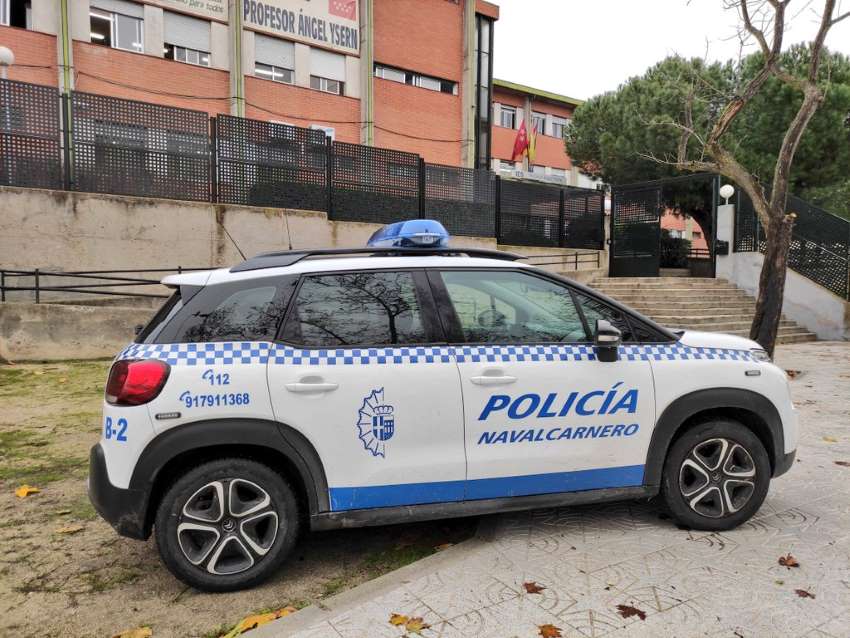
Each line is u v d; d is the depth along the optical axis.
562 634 2.61
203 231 12.48
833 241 14.92
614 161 23.22
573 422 3.44
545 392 3.39
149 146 12.06
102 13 19.28
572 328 3.61
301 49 23.16
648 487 3.60
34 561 3.51
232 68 21.36
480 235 16.80
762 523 3.78
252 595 3.13
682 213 24.06
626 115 21.81
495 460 3.33
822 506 4.04
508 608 2.81
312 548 3.67
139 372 2.97
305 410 3.07
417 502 3.26
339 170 14.27
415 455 3.22
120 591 3.19
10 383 8.43
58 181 11.33
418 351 3.30
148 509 3.02
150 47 20.03
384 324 3.33
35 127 11.09
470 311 3.48
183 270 12.30
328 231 13.95
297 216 13.53
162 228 12.09
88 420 6.59
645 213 17.00
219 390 3.00
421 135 26.62
